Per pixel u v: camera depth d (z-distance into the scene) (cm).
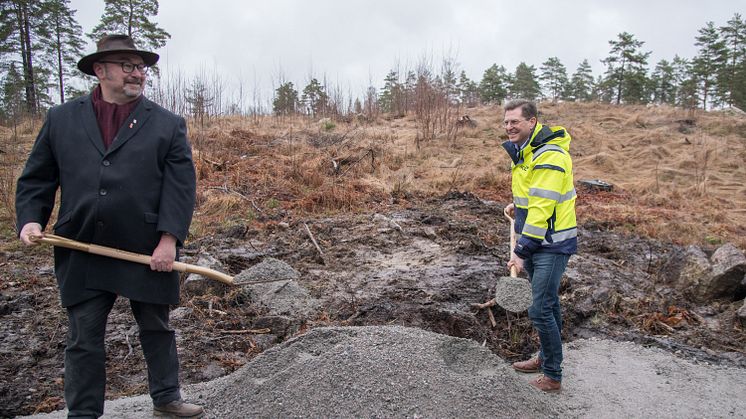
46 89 2766
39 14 2673
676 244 890
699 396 400
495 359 371
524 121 391
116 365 455
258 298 580
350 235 817
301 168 1155
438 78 1914
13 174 1026
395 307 553
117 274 305
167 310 332
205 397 360
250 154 1309
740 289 616
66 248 308
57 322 529
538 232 378
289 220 893
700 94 3669
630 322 573
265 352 378
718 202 1245
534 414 337
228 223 852
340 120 1889
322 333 389
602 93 4309
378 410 312
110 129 311
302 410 315
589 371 441
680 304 616
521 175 402
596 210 1089
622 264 754
